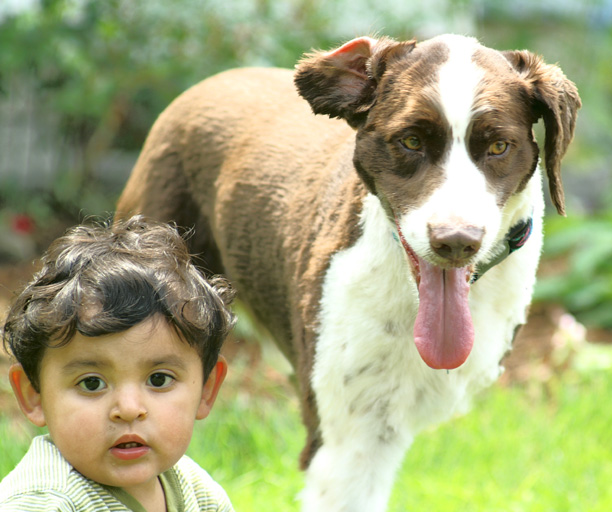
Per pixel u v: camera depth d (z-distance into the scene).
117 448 2.86
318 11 9.09
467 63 3.90
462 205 3.63
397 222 3.94
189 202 5.65
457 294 3.90
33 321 2.87
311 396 4.60
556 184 4.07
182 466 3.33
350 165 4.63
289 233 4.86
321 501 4.45
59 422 2.87
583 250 9.45
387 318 4.29
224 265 5.46
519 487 5.71
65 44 8.73
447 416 4.60
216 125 5.52
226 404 6.79
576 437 6.48
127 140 10.69
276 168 5.08
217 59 8.98
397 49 4.05
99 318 2.80
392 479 4.57
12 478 2.94
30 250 9.65
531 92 3.97
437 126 3.78
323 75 4.21
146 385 2.89
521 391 7.42
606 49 13.17
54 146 10.38
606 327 8.77
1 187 10.23
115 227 3.38
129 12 9.12
